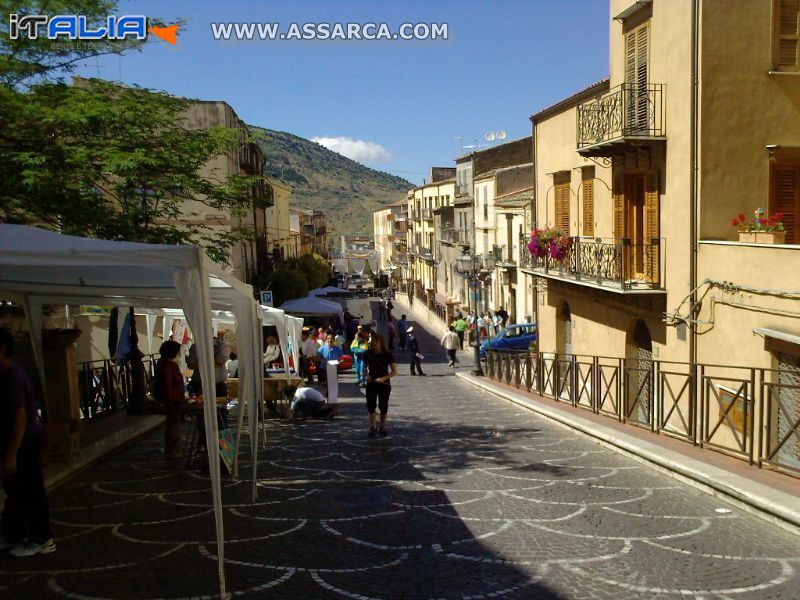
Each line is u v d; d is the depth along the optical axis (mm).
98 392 14172
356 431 13898
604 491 8641
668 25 14922
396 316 69750
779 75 13922
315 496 8523
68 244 5742
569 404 16547
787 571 5918
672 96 14867
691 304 14203
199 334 5809
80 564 6184
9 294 9734
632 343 17219
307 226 97125
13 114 11352
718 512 7645
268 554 6441
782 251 11484
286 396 16812
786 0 13875
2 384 6121
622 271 16281
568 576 5879
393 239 110625
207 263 5965
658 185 15555
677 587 5621
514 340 30766
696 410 10516
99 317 20484
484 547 6617
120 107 12320
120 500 8359
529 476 9516
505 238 41219
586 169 19578
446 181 67562
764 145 14039
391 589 5633
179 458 10672
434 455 11172
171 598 5445
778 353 11594
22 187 11258
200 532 7094
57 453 9844
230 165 33625
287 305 34438
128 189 12914
